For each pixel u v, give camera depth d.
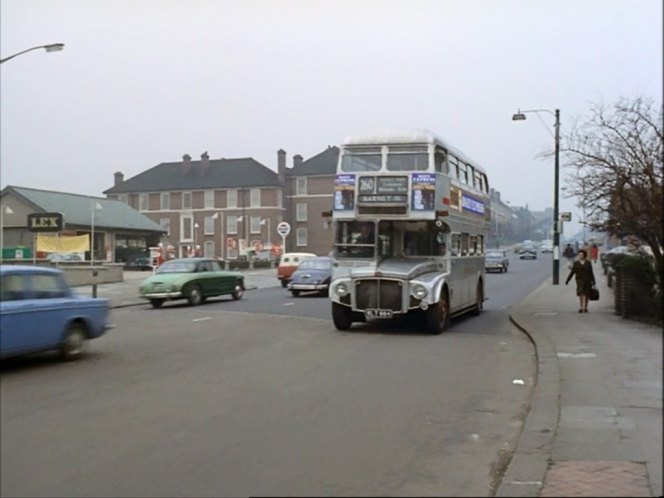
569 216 35.41
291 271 41.06
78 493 6.23
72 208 68.56
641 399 8.84
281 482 6.47
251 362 13.23
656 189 13.36
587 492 5.71
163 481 6.52
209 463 7.04
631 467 6.30
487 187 24.53
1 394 10.23
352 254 17.92
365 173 17.78
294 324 20.05
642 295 18.19
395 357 13.77
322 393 10.37
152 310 26.11
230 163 98.44
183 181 97.75
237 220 94.94
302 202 95.12
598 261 64.31
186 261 29.11
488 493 6.14
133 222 74.06
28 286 12.39
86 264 46.56
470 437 7.98
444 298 17.97
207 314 23.66
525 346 15.17
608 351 12.91
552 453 6.87
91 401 9.78
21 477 6.67
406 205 17.50
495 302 27.98
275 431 8.21
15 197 65.88
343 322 18.12
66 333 13.06
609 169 19.61
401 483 6.44
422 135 17.62
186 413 9.09
